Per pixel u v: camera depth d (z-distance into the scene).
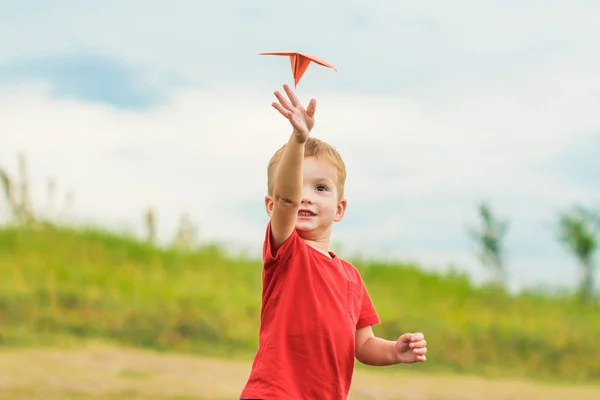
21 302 12.31
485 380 11.30
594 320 15.48
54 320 11.98
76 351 10.66
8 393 8.05
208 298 13.56
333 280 4.30
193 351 11.51
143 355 10.87
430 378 11.15
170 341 11.82
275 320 4.15
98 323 12.08
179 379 9.32
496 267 17.47
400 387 10.17
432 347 12.77
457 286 16.97
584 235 17.72
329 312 4.19
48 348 10.73
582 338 13.61
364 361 4.67
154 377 9.34
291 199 4.05
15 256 14.65
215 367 10.32
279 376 4.06
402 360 4.54
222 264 16.00
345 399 4.26
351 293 4.38
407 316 14.12
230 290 14.59
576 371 12.44
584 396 10.29
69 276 13.80
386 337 13.16
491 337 13.38
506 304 16.53
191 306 13.05
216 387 8.95
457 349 12.80
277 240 4.15
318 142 4.54
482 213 17.34
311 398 4.09
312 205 4.40
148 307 12.76
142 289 13.65
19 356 10.10
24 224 15.91
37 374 9.05
